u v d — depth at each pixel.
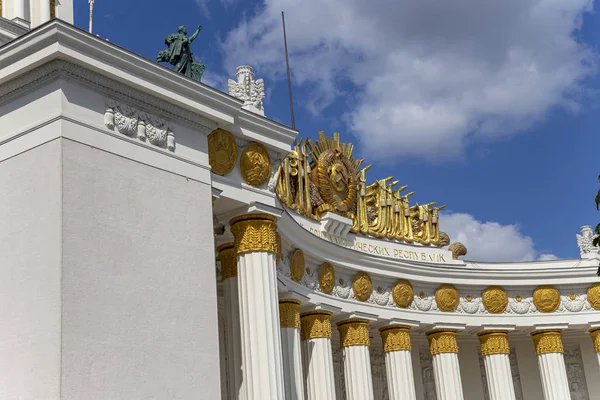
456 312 41.62
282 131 26.14
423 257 41.72
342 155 38.31
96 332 19.36
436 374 40.66
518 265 44.44
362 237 39.22
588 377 45.50
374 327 39.78
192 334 21.61
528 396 45.47
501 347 42.00
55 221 19.39
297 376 30.42
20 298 19.61
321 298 35.25
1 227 20.53
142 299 20.64
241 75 27.42
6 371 19.41
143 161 21.66
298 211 35.41
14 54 20.41
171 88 22.36
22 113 20.84
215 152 24.33
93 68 20.56
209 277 22.53
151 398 20.14
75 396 18.53
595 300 43.47
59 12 31.28
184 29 26.84
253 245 25.23
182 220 22.28
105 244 20.14
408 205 42.06
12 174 20.61
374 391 42.56
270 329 24.66
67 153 19.84
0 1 30.19
